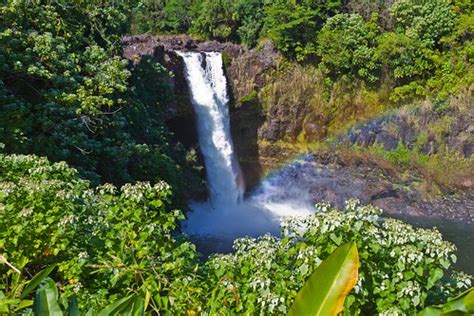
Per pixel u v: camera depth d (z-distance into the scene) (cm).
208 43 2709
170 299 430
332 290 235
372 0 2731
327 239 400
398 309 365
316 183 2627
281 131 2680
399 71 2547
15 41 1191
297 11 2516
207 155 2530
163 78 2175
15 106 1049
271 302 383
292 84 2627
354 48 2569
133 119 1698
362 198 2538
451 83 2512
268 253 432
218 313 410
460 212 2384
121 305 247
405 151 2572
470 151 2486
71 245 507
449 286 433
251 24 2680
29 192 516
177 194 1630
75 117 1244
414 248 382
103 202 552
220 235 2088
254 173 2703
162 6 3044
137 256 481
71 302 242
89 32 1694
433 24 2562
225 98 2602
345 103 2641
